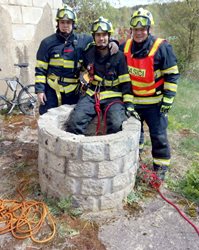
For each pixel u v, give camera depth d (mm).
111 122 3354
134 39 3166
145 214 3180
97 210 3141
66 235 2857
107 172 2980
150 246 2771
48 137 3012
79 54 3729
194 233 2953
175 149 4758
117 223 3031
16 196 3420
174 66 3193
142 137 4168
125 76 3369
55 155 3014
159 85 3369
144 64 3215
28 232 2869
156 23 11992
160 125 3541
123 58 3332
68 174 2990
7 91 6508
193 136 5309
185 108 6922
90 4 10430
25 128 5535
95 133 3850
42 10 6820
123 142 2967
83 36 3793
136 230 2955
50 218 3025
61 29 3631
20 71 6656
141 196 3447
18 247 2721
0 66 6266
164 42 3188
